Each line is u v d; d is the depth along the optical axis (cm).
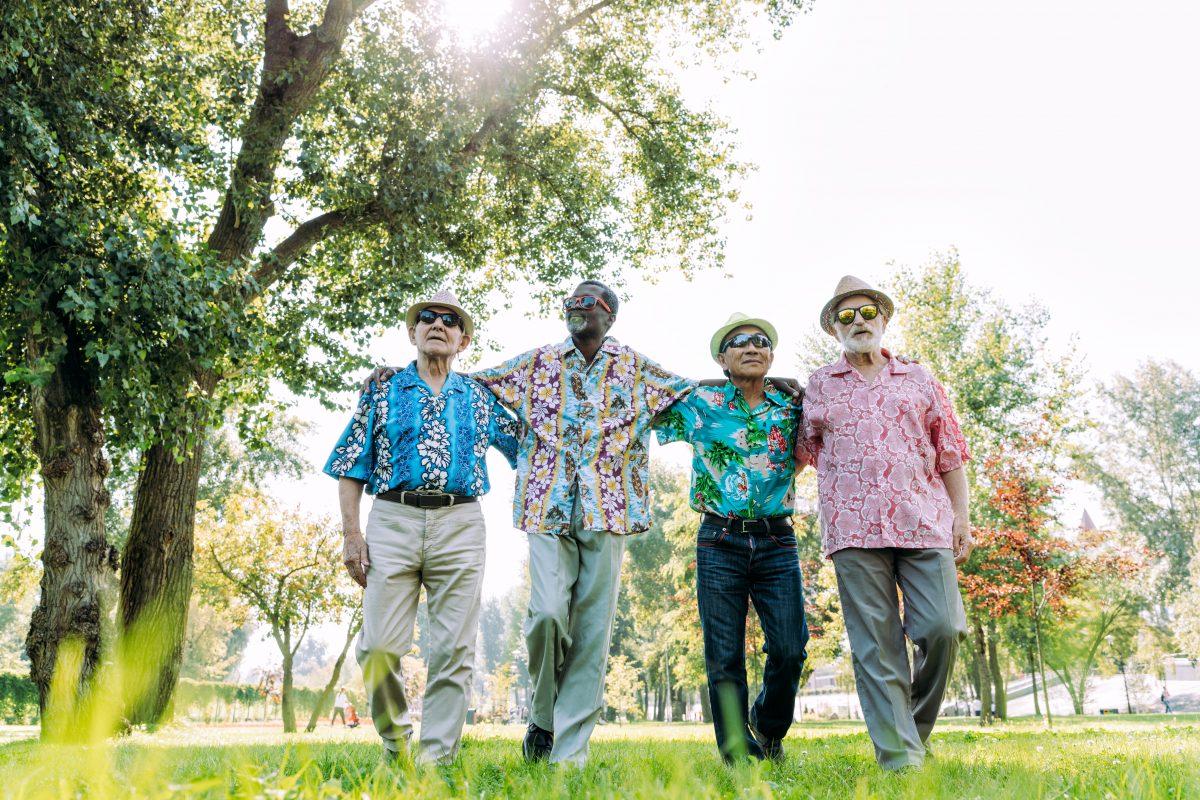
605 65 1634
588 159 1828
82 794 182
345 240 1354
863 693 362
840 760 402
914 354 2327
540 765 340
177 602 1016
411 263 1259
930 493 378
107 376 858
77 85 934
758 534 391
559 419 399
